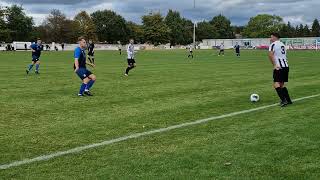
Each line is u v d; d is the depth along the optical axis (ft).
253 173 20.93
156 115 36.76
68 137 28.55
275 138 27.66
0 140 27.76
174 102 44.57
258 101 44.60
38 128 31.58
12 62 133.49
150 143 26.81
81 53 49.98
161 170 21.44
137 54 224.94
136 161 22.97
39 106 42.24
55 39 446.60
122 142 27.12
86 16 454.40
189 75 80.38
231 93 51.98
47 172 21.25
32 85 62.23
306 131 29.48
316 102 43.16
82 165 22.35
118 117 35.91
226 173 20.93
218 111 38.55
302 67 103.24
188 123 32.96
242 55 210.18
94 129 31.04
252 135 28.60
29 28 421.59
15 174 20.95
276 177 20.35
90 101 45.70
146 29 468.34
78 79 72.38
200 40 533.55
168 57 180.86
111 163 22.67
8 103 44.21
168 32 470.80
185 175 20.66
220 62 134.82
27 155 24.27
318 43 331.36
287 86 58.70
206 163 22.52
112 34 467.11
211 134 29.14
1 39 387.14
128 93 52.54
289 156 23.63
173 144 26.50
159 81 68.28
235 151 24.72
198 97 48.47
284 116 35.47
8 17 406.62
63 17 450.30
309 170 21.29
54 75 81.10
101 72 88.89
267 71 91.35
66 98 48.14
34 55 84.84
